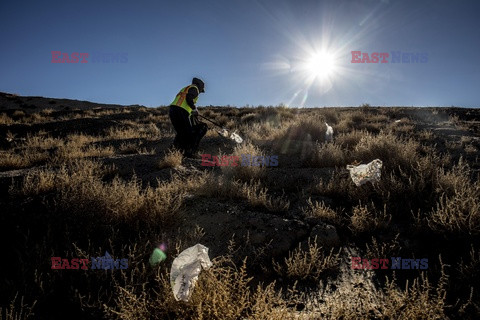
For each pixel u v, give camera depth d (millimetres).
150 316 1889
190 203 3543
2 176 4500
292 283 2287
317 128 7574
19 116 18109
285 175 4590
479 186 3111
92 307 1918
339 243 2727
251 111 15703
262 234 2811
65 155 6188
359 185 3619
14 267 2182
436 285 2133
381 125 9938
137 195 3188
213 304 1754
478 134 8164
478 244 2445
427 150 5973
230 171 4766
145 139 8766
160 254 2467
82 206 2818
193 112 6027
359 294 2125
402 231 2814
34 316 1827
